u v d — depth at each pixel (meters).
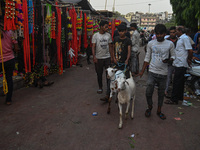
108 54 5.09
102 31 4.92
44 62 6.42
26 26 5.04
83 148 2.77
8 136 3.05
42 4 5.84
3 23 4.26
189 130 3.34
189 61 4.39
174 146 2.85
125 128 3.37
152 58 3.65
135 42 6.86
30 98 4.79
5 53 4.12
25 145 2.83
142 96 5.15
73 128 3.35
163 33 3.37
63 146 2.82
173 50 3.52
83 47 9.80
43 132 3.20
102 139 3.01
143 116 3.88
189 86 5.98
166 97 5.09
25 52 5.17
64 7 7.21
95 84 6.23
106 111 4.11
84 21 9.32
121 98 3.40
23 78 5.60
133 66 7.10
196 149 2.78
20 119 3.64
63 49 7.46
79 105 4.43
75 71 8.06
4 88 4.20
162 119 3.76
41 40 6.09
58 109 4.17
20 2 4.48
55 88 5.70
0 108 4.12
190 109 4.31
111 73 3.83
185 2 12.39
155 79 3.68
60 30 6.73
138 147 2.81
